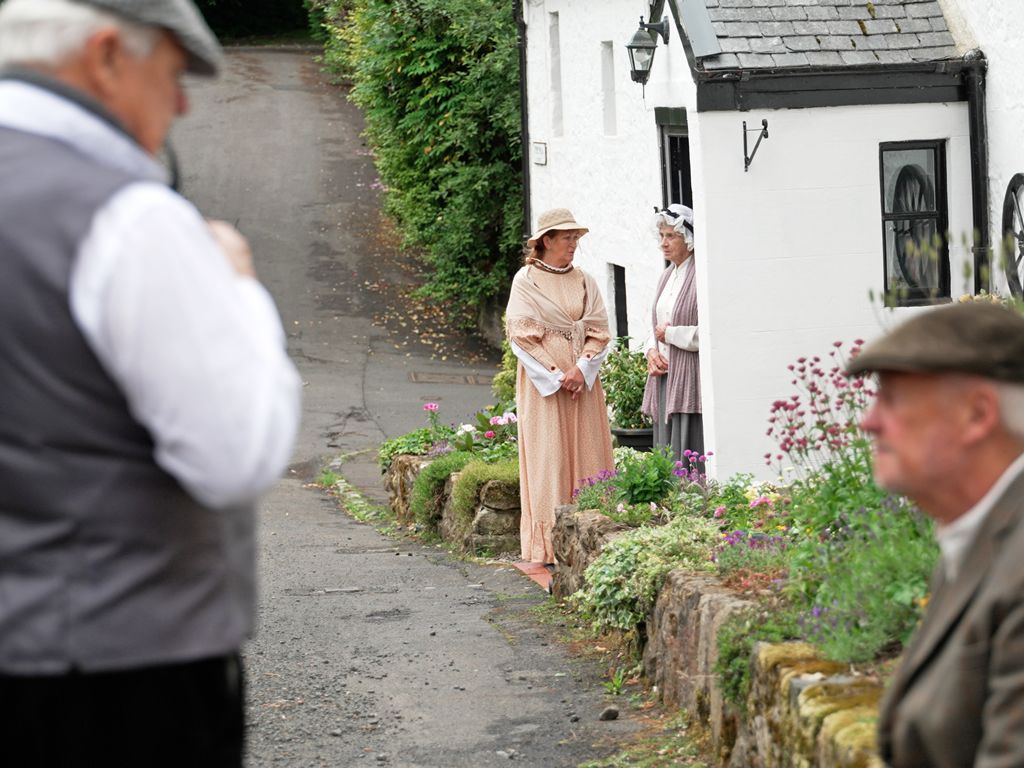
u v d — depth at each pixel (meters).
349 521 13.20
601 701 5.84
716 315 9.68
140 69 2.33
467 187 23.20
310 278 26.86
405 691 6.09
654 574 5.95
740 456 9.75
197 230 2.22
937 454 2.34
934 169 10.02
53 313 2.15
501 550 10.30
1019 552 2.23
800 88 9.62
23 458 2.18
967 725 2.30
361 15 24.86
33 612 2.20
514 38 21.77
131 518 2.22
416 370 22.55
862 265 9.85
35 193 2.18
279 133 34.50
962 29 9.96
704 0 9.81
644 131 12.83
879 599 4.20
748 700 4.43
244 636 2.42
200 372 2.13
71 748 2.28
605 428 9.20
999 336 2.33
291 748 5.29
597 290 9.16
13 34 2.29
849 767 3.49
